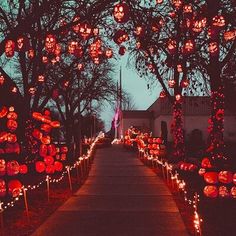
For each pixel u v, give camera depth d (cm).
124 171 2755
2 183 1264
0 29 1550
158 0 1226
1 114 1548
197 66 1856
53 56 1900
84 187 1970
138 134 5428
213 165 1778
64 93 3375
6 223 1176
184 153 2594
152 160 2945
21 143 1909
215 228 1101
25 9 1623
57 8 1403
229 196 1427
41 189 1817
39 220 1230
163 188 1920
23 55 1900
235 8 1400
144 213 1330
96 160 3744
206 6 1337
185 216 1280
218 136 1817
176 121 2577
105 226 1150
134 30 1380
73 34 1738
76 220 1229
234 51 1830
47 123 1845
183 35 1395
